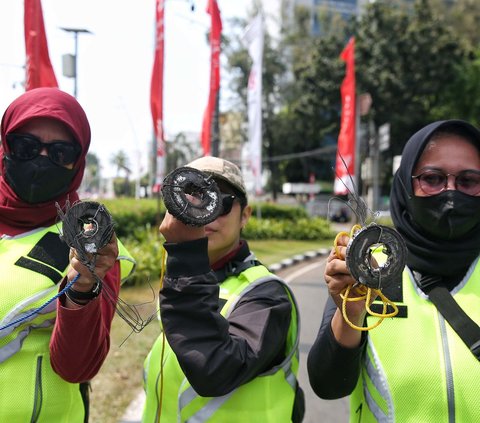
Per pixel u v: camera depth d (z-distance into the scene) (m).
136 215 12.46
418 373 1.52
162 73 9.58
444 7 37.22
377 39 29.56
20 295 1.70
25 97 1.89
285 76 36.22
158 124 9.91
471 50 30.27
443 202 1.61
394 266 1.35
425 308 1.61
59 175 1.86
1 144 1.95
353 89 13.59
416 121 31.56
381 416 1.55
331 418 3.94
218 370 1.43
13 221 1.88
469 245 1.62
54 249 1.81
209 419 1.62
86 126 1.98
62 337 1.55
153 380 1.83
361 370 1.65
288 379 1.75
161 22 9.45
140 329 1.57
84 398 1.95
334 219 29.36
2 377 1.67
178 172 1.40
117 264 1.86
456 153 1.63
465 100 30.45
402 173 1.75
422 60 28.98
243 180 1.94
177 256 1.46
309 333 6.08
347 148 13.44
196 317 1.45
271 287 1.73
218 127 10.45
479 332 1.51
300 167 40.53
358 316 1.48
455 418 1.47
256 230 17.58
